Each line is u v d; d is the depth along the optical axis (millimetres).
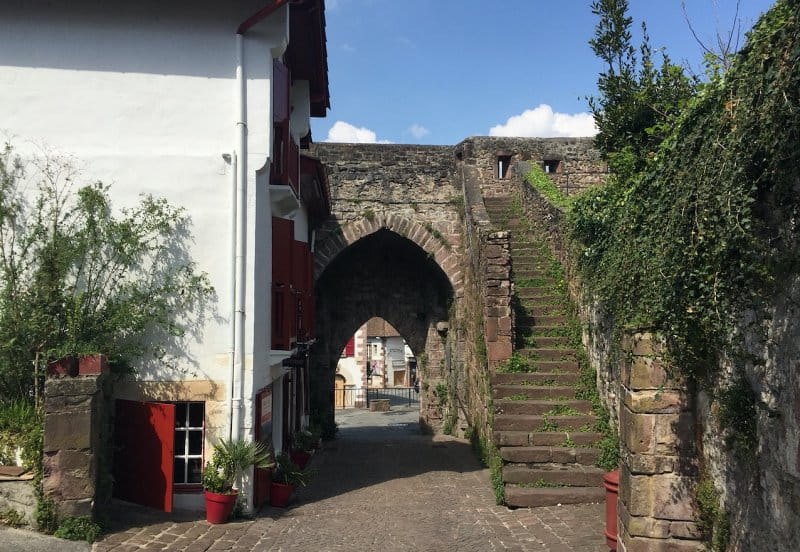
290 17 9453
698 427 4973
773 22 3561
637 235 5684
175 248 7961
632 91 9844
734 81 3951
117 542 6297
